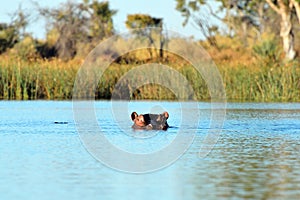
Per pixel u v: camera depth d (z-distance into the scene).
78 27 146.12
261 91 93.31
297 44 163.12
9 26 147.25
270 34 167.88
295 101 91.88
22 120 58.81
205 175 33.69
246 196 29.14
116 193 29.72
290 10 136.88
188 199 28.62
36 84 92.44
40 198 28.66
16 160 37.28
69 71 94.62
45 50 142.38
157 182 32.09
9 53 130.50
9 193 29.47
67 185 31.17
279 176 33.25
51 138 46.59
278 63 102.69
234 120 61.19
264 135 49.62
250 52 125.25
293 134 50.44
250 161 37.69
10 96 92.19
